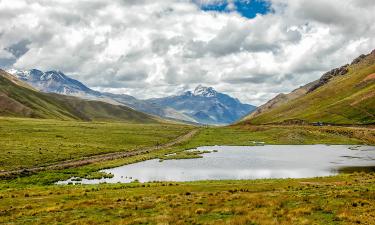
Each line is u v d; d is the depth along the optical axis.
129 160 100.38
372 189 45.50
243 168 89.12
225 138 192.38
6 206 42.16
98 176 74.38
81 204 41.00
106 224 31.20
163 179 73.06
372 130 198.12
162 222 30.72
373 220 29.22
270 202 37.62
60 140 136.75
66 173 77.12
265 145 163.25
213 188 53.06
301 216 31.59
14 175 70.81
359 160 106.50
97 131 188.50
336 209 33.84
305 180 60.81
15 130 156.50
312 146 160.38
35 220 34.12
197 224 30.09
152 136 185.75
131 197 44.94
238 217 31.53
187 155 116.19
